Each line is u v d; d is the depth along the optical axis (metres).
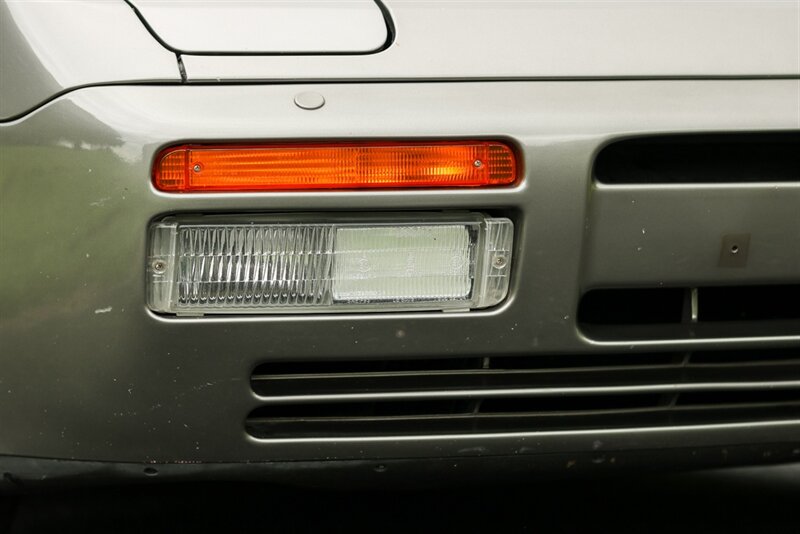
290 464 2.88
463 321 2.79
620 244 2.83
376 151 2.71
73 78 2.68
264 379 2.84
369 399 2.85
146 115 2.66
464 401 2.95
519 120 2.76
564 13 2.99
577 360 2.97
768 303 3.15
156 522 3.61
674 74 2.89
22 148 2.65
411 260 2.76
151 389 2.74
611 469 3.06
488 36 2.90
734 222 2.87
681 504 3.84
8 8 2.74
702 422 3.04
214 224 2.69
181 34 2.79
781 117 2.87
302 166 2.69
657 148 2.92
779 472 4.14
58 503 3.73
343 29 2.86
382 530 3.57
